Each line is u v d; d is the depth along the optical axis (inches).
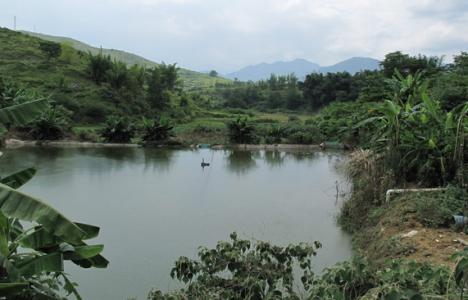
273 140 1294.3
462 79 794.2
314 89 2317.9
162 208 475.8
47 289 177.0
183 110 1920.5
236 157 1011.3
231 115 2069.4
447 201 344.8
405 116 445.7
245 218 439.5
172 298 182.5
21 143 1092.5
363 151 508.7
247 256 199.0
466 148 418.0
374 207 409.1
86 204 485.1
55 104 1370.6
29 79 1641.2
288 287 201.6
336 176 724.7
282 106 2464.3
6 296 150.5
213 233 384.2
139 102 1731.1
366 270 151.9
